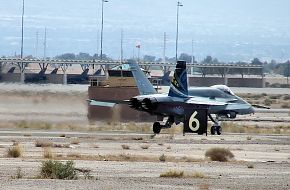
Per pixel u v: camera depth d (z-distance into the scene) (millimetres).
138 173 97188
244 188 83875
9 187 78688
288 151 144250
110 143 149875
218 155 122750
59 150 131875
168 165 108875
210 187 84000
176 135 177750
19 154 119312
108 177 91250
